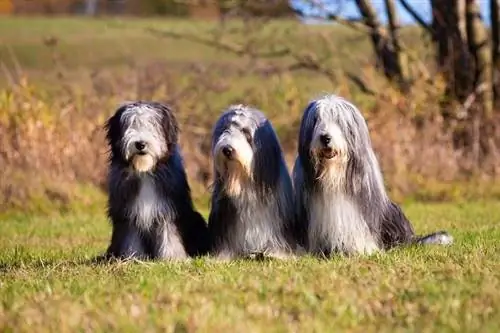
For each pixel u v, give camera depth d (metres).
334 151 9.44
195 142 18.50
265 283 8.00
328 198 9.77
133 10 41.66
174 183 10.05
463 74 21.48
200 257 9.89
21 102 17.95
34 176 17.70
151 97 18.91
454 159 19.11
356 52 21.92
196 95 19.23
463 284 7.80
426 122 19.14
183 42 30.47
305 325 6.51
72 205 17.66
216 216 10.04
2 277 9.20
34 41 29.39
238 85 20.16
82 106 18.38
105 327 6.58
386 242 10.37
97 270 9.23
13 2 41.88
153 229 9.91
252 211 9.88
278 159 9.97
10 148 17.66
